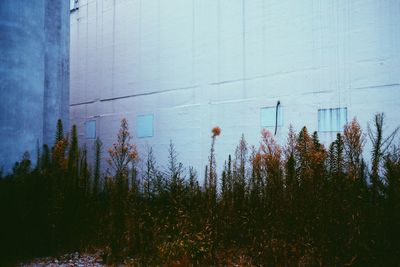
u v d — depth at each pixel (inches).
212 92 423.8
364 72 311.9
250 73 390.6
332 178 173.9
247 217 201.8
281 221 179.8
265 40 380.5
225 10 417.1
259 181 214.5
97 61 588.7
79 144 609.0
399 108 292.0
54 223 208.2
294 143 284.5
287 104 358.6
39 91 335.6
